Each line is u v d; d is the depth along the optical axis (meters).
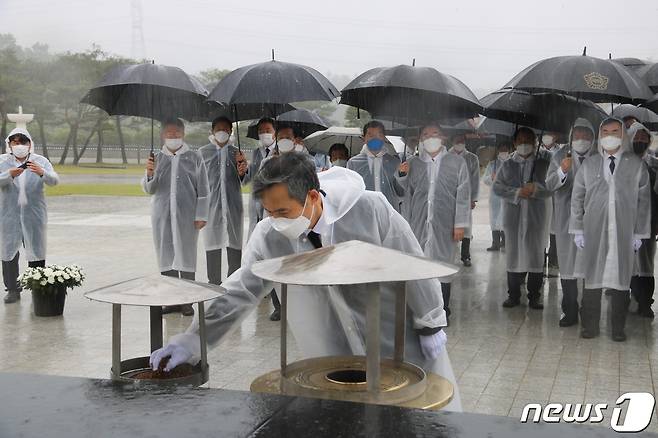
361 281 1.76
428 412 1.57
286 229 2.40
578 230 6.72
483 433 1.48
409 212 7.39
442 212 7.21
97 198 22.56
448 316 7.39
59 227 15.22
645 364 5.80
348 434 1.48
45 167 8.14
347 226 2.61
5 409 1.62
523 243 7.89
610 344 6.45
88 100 7.82
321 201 2.50
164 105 7.86
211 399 1.67
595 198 6.51
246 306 2.63
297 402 1.65
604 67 6.55
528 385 5.24
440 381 2.15
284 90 7.17
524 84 6.63
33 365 5.66
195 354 2.44
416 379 2.15
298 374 2.21
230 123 8.50
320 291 2.71
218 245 8.42
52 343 6.30
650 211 6.55
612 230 6.46
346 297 2.64
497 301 8.36
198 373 2.29
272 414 1.58
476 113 7.53
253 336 6.65
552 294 8.77
